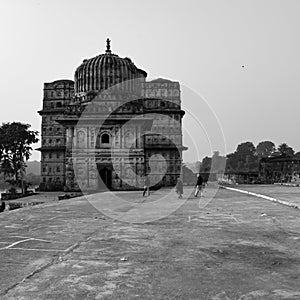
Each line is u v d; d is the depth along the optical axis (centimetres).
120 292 859
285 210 2503
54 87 8475
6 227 1831
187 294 840
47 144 8344
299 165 9000
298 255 1198
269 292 848
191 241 1434
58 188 8181
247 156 14562
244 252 1242
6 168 7631
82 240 1474
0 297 834
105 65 7100
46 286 908
